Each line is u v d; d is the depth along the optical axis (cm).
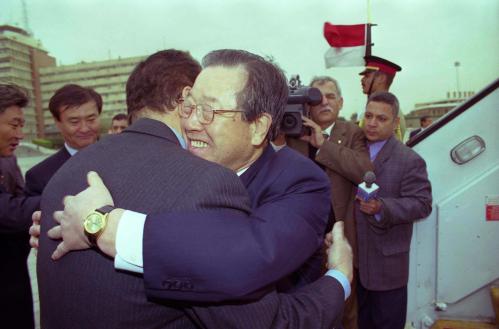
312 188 100
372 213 200
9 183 217
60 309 79
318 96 160
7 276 190
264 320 77
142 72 106
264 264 74
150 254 70
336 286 97
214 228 73
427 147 224
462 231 220
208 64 102
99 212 74
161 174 80
